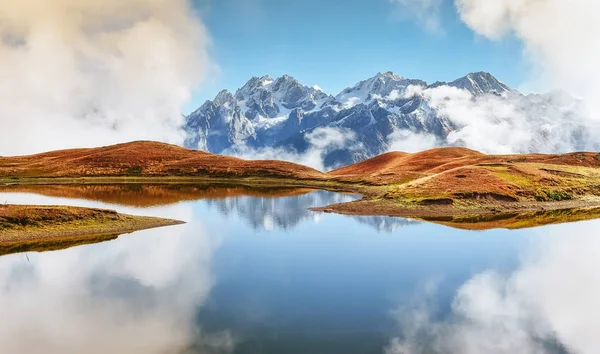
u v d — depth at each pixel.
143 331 31.94
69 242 60.06
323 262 52.34
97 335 31.33
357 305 37.84
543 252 57.66
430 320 34.69
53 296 39.19
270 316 34.91
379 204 96.69
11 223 59.94
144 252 55.84
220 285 43.19
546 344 30.89
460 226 77.38
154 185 168.12
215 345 29.95
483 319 34.97
